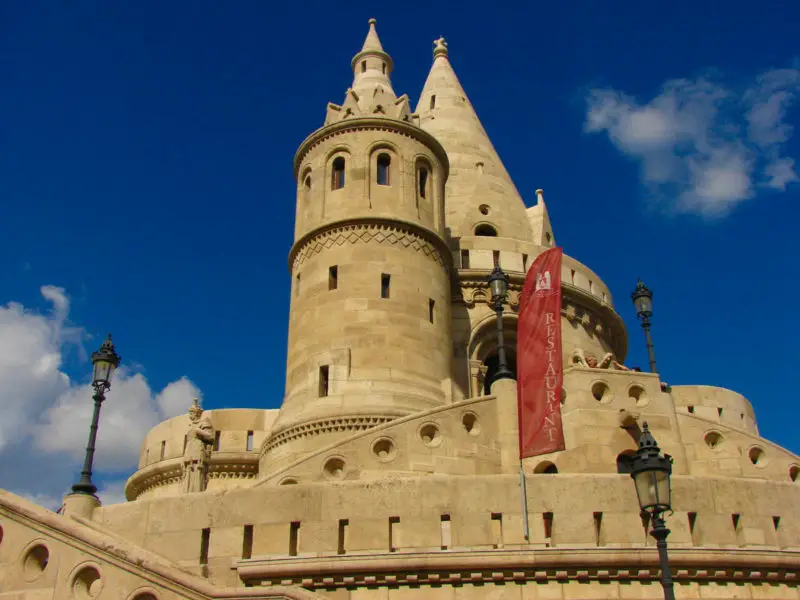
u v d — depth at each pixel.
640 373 27.42
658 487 15.36
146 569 14.58
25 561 15.30
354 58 41.38
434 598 18.25
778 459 27.00
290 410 30.70
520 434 23.45
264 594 13.88
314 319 31.92
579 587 18.52
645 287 29.78
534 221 47.22
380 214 33.19
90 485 19.77
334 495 19.28
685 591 18.94
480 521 19.12
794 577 19.77
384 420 28.86
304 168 36.06
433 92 51.28
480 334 37.16
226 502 19.23
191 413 29.38
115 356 20.95
